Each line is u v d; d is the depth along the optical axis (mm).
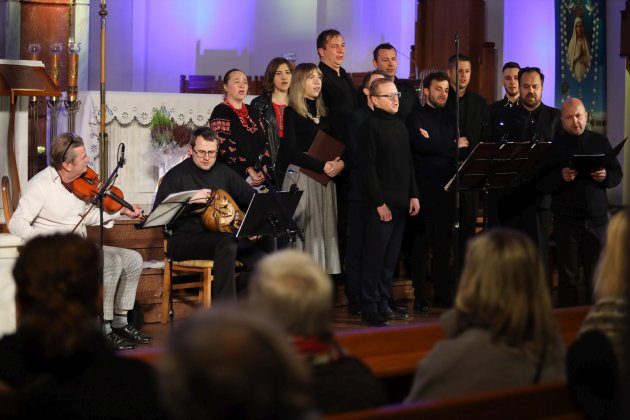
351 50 14898
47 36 11047
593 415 2814
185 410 1548
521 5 11594
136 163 8992
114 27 14977
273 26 15859
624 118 10992
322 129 7648
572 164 7504
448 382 2918
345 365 2676
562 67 11281
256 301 2523
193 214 6980
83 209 6582
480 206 9250
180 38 15914
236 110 7711
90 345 2561
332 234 7711
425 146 7805
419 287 7934
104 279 6609
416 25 11891
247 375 1520
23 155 7035
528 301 2918
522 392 2688
